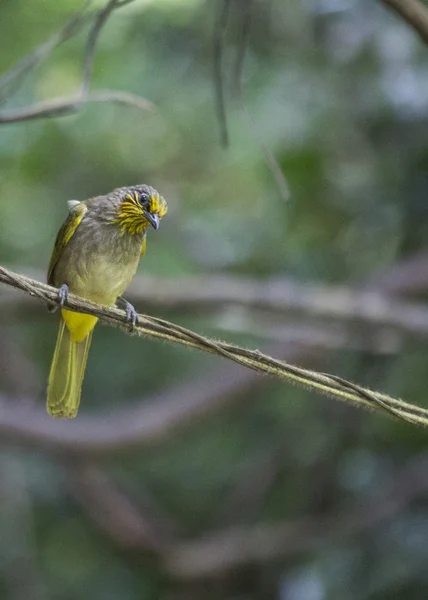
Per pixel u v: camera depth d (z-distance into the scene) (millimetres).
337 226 14875
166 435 14805
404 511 14539
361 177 14391
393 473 15031
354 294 14289
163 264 15852
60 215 16562
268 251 15672
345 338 14836
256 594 16016
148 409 14953
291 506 16359
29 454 16531
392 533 13773
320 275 15172
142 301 14344
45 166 16375
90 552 16672
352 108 14164
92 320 8609
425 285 14328
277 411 16219
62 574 16141
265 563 15820
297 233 15305
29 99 15562
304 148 14477
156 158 16719
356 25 13797
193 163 16688
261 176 15508
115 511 16344
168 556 16250
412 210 14078
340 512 15477
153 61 15367
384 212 14281
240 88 9414
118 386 16594
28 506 16281
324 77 14344
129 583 16172
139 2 15195
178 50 15312
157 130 16219
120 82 15438
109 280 9023
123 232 8977
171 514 17062
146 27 15344
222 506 16906
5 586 15695
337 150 14453
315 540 15359
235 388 14680
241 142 15109
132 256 9078
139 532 16234
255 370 7164
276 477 16516
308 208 14820
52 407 8688
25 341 17984
